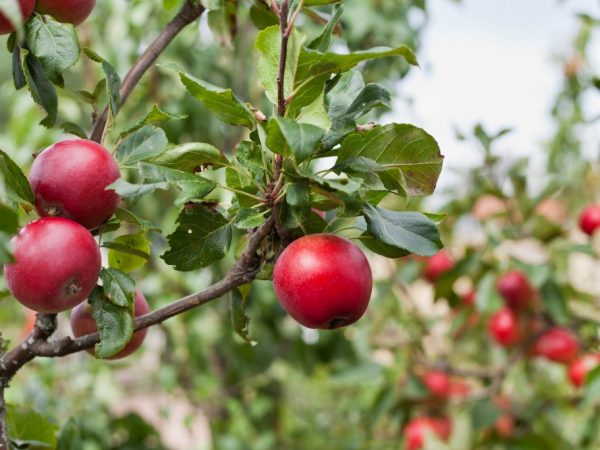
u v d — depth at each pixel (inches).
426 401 73.0
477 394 70.9
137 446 67.6
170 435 108.3
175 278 77.2
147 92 79.7
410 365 73.9
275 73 37.0
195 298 38.2
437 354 81.1
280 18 35.7
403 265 78.2
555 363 69.4
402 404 73.2
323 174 37.1
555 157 77.8
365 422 84.0
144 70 43.3
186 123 81.0
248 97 87.2
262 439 82.7
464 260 68.7
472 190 71.9
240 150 37.6
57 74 37.9
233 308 41.1
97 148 37.7
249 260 38.1
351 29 74.0
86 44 80.3
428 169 37.8
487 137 66.0
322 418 93.2
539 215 68.2
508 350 73.8
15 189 36.5
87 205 37.1
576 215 77.5
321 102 36.6
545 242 69.4
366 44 78.1
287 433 90.6
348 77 38.7
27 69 38.1
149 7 77.3
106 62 39.3
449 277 69.7
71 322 40.4
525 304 68.8
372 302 78.5
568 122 75.7
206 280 82.0
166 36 43.4
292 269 37.3
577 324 72.3
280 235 38.5
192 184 36.3
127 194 35.4
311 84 36.2
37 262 35.7
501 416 71.1
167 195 81.7
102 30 82.9
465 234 74.8
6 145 82.4
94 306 37.4
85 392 72.4
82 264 36.2
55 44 38.0
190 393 82.9
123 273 37.5
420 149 37.3
